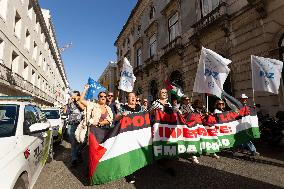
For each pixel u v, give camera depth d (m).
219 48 12.23
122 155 4.37
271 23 9.28
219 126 6.18
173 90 9.66
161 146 4.82
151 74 22.14
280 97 8.89
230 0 11.55
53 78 44.19
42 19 27.17
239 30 10.88
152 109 5.07
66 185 4.36
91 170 4.22
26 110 4.15
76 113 6.09
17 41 18.09
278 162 5.71
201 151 5.41
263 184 4.22
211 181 4.43
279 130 7.28
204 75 6.36
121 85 8.02
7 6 15.74
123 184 4.38
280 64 6.70
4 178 2.37
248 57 10.28
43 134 4.73
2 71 14.64
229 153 6.98
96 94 7.62
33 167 3.50
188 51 15.42
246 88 10.27
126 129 4.55
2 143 2.90
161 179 4.59
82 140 5.13
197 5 14.48
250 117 6.63
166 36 19.03
